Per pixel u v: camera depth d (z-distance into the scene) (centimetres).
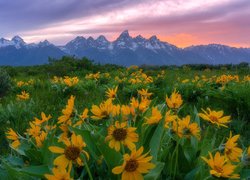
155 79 1300
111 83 1221
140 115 301
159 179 273
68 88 1056
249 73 1994
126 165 209
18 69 2584
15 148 325
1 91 1084
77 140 228
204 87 971
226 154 260
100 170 276
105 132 284
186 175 273
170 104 325
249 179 326
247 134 602
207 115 288
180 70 2334
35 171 263
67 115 294
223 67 2395
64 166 223
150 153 261
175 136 294
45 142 288
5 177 281
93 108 281
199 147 301
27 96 891
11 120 704
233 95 765
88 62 2345
